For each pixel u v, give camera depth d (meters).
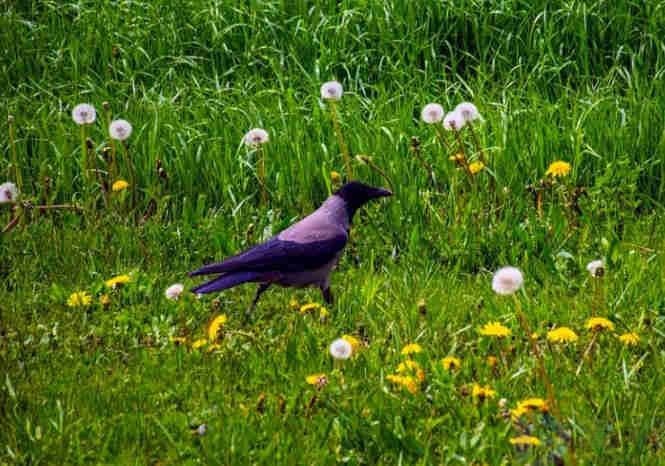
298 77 15.31
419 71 15.23
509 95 14.30
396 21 16.08
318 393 7.59
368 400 7.53
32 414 7.68
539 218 11.62
